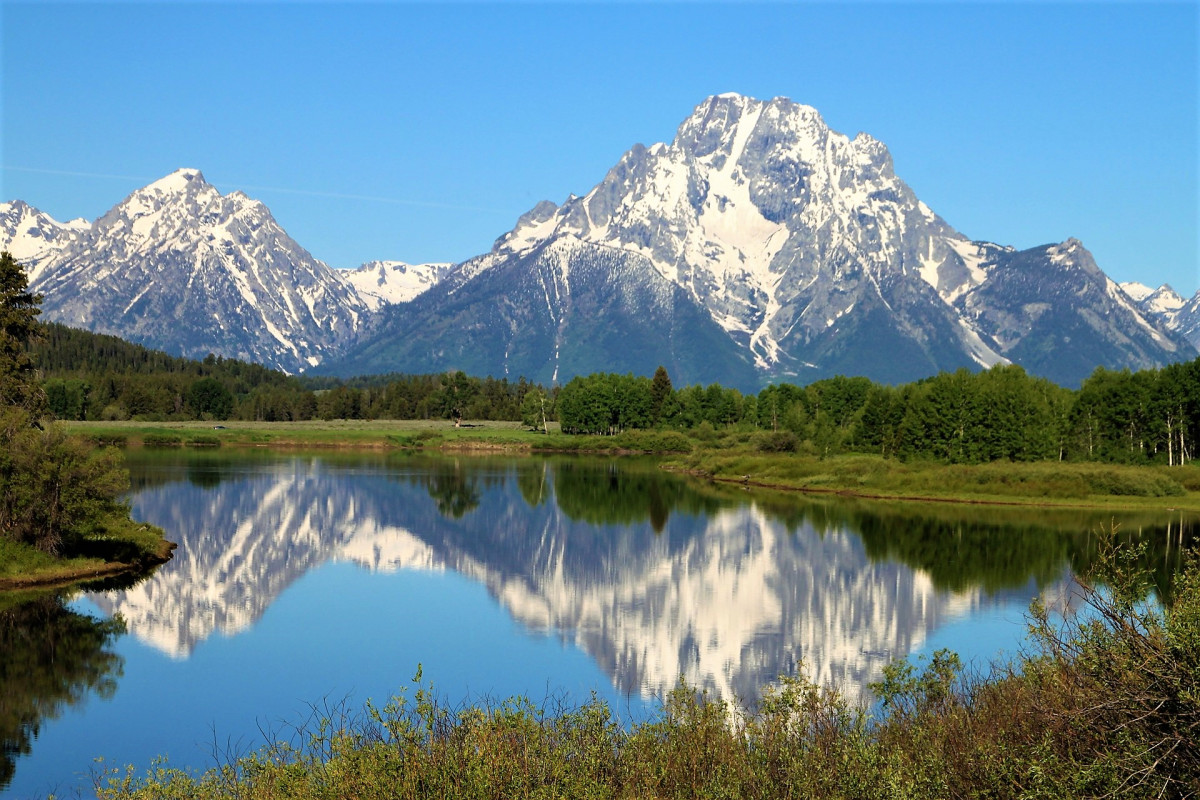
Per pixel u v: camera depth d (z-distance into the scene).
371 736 25.89
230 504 105.00
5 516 62.31
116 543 69.56
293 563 74.06
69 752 34.59
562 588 66.12
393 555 78.44
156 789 23.66
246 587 64.75
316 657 47.47
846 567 72.81
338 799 21.22
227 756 31.14
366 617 56.84
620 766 23.00
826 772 21.30
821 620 55.97
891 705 27.84
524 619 56.53
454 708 38.09
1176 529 89.00
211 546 79.81
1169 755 15.88
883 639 51.22
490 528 93.06
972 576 68.19
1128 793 15.99
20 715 38.62
